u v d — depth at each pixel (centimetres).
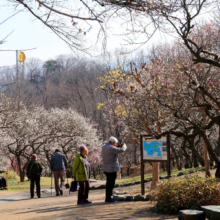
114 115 1636
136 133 1315
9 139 2805
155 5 459
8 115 2503
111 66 3000
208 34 1268
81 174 854
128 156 4641
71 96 4922
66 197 1184
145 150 1027
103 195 1227
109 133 4734
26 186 1953
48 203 995
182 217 515
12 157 3547
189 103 976
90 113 4862
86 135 3300
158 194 670
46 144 3055
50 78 5075
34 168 1250
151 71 1233
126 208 716
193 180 663
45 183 2228
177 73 1009
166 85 1011
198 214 502
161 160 993
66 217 656
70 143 3250
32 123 2828
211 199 612
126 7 454
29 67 5159
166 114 1230
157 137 884
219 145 1816
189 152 3088
